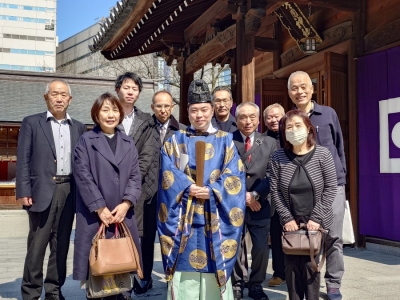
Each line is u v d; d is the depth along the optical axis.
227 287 2.99
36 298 3.64
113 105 3.32
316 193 3.11
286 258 3.19
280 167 3.21
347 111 6.50
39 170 3.58
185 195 2.92
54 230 3.66
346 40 6.49
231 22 7.63
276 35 8.33
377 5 6.05
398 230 5.61
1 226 11.71
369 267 5.00
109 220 3.12
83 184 3.15
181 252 2.96
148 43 8.18
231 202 2.94
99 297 3.11
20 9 80.50
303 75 3.75
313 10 7.52
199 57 7.93
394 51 5.66
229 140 3.10
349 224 3.93
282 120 3.21
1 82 20.62
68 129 3.76
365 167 6.12
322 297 3.85
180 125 4.36
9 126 17.55
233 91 9.30
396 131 5.62
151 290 4.19
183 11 7.15
